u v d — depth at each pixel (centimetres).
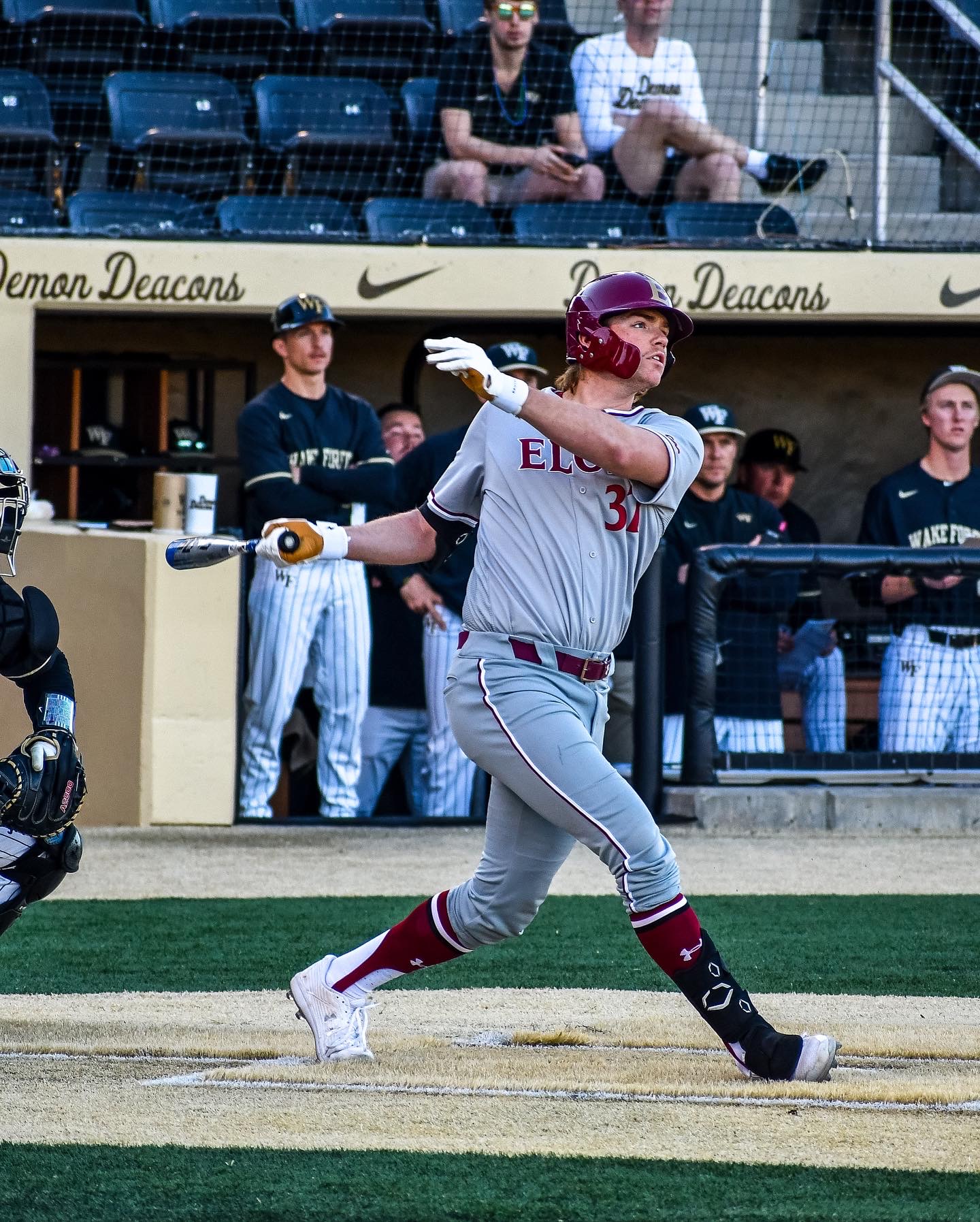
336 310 3100
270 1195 957
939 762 2700
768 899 2095
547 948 1803
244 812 2712
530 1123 1109
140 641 2617
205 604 2634
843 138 3972
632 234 3412
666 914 1209
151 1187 970
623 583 1224
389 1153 1038
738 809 2659
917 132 4000
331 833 2617
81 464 3384
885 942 1834
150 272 3047
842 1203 945
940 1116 1130
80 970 1662
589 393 1241
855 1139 1071
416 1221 915
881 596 2744
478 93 3388
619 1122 1112
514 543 1202
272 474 2633
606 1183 980
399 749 2947
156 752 2645
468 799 2812
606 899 2122
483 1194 960
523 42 3362
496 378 1114
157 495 2670
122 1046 1328
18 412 3011
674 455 1191
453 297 3117
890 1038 1367
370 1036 1383
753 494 3011
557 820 1198
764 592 2700
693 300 3170
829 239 3406
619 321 1227
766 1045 1212
